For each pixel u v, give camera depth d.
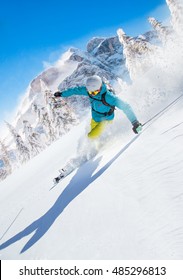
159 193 2.72
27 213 5.02
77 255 2.55
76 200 3.85
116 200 3.10
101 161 4.94
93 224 2.91
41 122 46.28
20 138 45.03
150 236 2.24
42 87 40.78
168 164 3.12
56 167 8.82
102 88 5.46
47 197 5.10
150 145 3.91
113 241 2.44
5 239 4.37
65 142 18.47
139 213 2.60
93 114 5.83
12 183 14.04
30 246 3.41
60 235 3.15
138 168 3.50
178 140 3.48
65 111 40.09
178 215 2.28
